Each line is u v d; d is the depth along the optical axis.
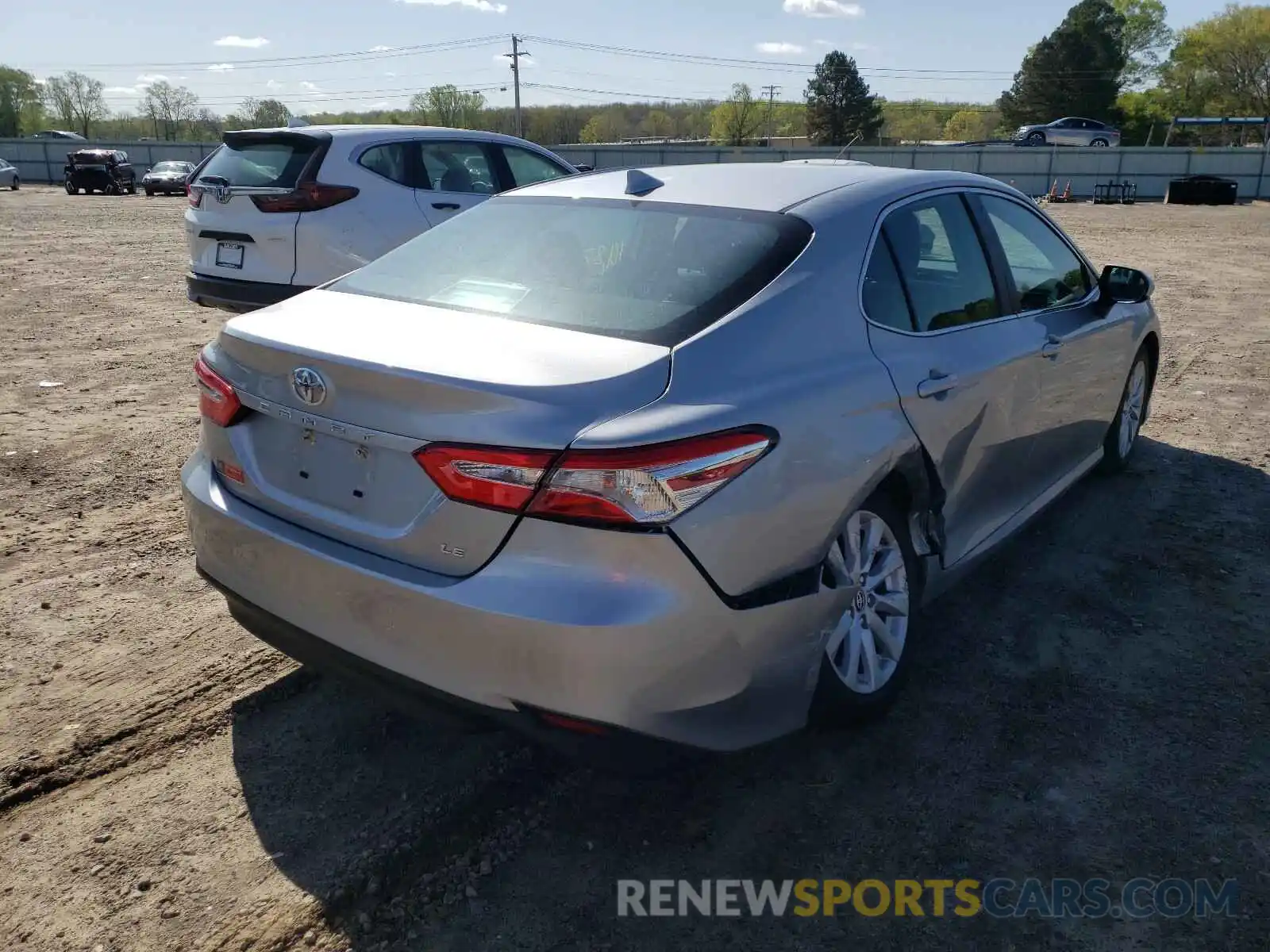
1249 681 3.44
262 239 7.36
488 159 8.59
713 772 2.95
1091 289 4.64
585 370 2.39
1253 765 2.99
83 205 31.80
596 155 51.06
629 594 2.23
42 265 14.43
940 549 3.32
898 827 2.74
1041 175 48.72
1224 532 4.68
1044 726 3.18
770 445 2.45
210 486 2.90
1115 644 3.68
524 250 3.16
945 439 3.19
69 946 2.31
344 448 2.55
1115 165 47.88
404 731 3.14
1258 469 5.55
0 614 3.79
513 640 2.26
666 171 3.67
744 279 2.79
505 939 2.35
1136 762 3.00
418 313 2.85
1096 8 83.81
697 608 2.31
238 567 2.80
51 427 6.09
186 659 3.51
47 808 2.76
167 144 55.22
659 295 2.77
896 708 3.27
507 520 2.27
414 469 2.40
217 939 2.33
